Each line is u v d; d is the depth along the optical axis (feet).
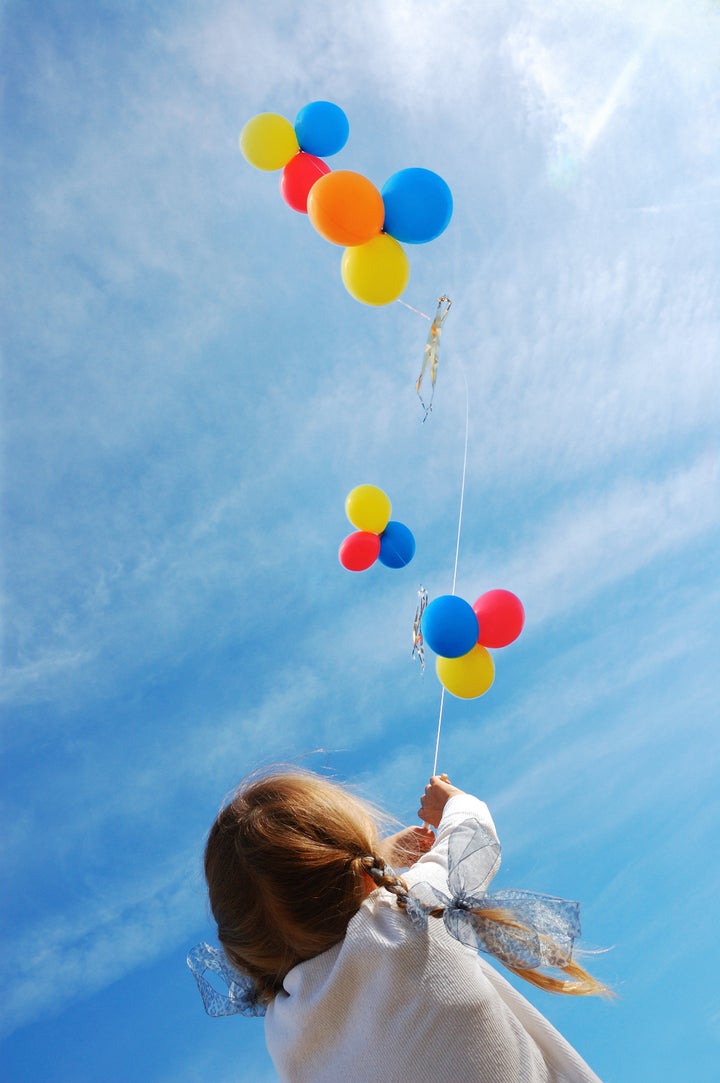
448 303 5.29
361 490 6.24
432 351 5.26
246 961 2.29
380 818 2.90
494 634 4.53
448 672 4.62
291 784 2.40
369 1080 1.99
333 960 2.12
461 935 2.10
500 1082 1.97
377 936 2.09
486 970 2.43
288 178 5.27
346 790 2.54
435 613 4.52
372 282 4.67
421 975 2.04
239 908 2.23
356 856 2.22
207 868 2.37
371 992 2.03
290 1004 2.12
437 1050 1.97
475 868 2.27
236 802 2.39
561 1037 2.28
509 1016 2.15
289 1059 2.12
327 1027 2.07
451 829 2.58
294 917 2.14
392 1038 1.98
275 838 2.20
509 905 2.18
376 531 6.31
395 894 2.19
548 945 2.15
